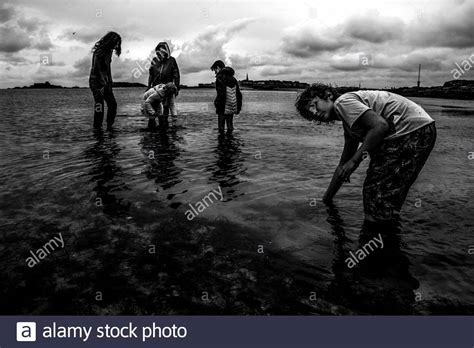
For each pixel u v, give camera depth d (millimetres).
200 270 2498
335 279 2385
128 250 2762
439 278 2383
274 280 2375
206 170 4977
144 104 8984
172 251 2746
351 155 3484
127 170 4918
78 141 7102
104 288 2314
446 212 3441
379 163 3004
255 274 2443
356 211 3475
